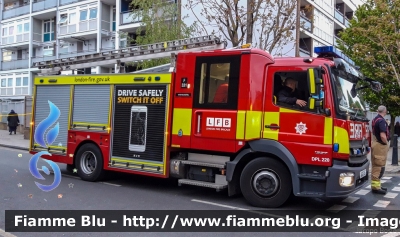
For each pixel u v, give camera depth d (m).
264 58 6.66
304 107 6.27
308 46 24.50
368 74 17.45
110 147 8.41
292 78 6.43
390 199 7.79
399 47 13.77
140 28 18.00
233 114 6.76
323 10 26.27
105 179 9.33
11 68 36.75
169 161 7.57
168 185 8.78
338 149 6.01
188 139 7.25
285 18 12.62
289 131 6.34
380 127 8.27
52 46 34.22
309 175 6.20
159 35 16.64
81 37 30.88
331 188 5.98
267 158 6.59
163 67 8.39
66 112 9.30
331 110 6.08
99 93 8.70
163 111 7.61
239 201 7.23
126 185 8.69
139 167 7.90
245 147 6.76
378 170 8.38
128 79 8.19
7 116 25.19
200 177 7.29
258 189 6.64
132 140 8.04
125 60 9.51
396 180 10.63
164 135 7.56
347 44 19.66
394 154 13.51
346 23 32.12
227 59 6.91
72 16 30.88
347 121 6.12
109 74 8.54
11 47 37.06
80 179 9.29
